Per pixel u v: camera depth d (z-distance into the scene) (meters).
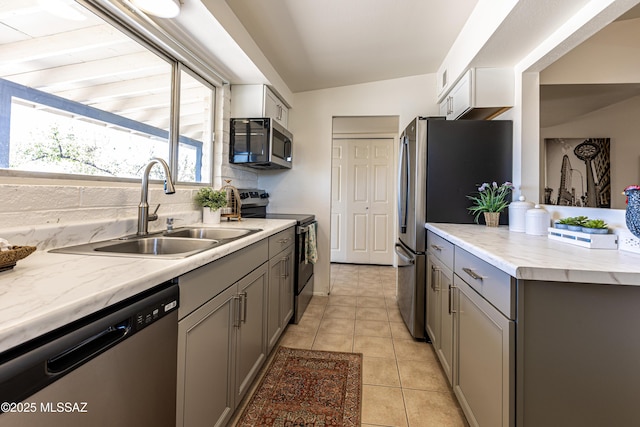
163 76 1.85
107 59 1.44
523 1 1.44
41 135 1.16
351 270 4.57
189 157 2.16
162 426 0.87
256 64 2.22
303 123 3.35
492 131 2.22
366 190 4.99
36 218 1.08
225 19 1.71
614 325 0.91
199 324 1.07
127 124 1.58
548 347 0.93
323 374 1.81
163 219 1.76
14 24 1.06
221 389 1.25
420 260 2.27
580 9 1.48
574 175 1.62
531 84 2.07
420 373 1.84
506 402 0.98
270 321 1.92
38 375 0.53
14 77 1.06
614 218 1.34
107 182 1.46
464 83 2.32
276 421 1.42
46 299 0.60
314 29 2.10
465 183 2.24
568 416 0.93
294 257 2.56
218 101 2.48
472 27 2.02
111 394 0.69
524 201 1.83
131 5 1.41
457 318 1.52
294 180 3.37
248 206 2.81
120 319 0.70
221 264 1.23
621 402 0.91
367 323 2.59
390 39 2.32
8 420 0.49
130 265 0.89
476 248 1.23
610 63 1.43
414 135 2.35
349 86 3.26
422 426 1.41
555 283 0.93
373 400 1.59
